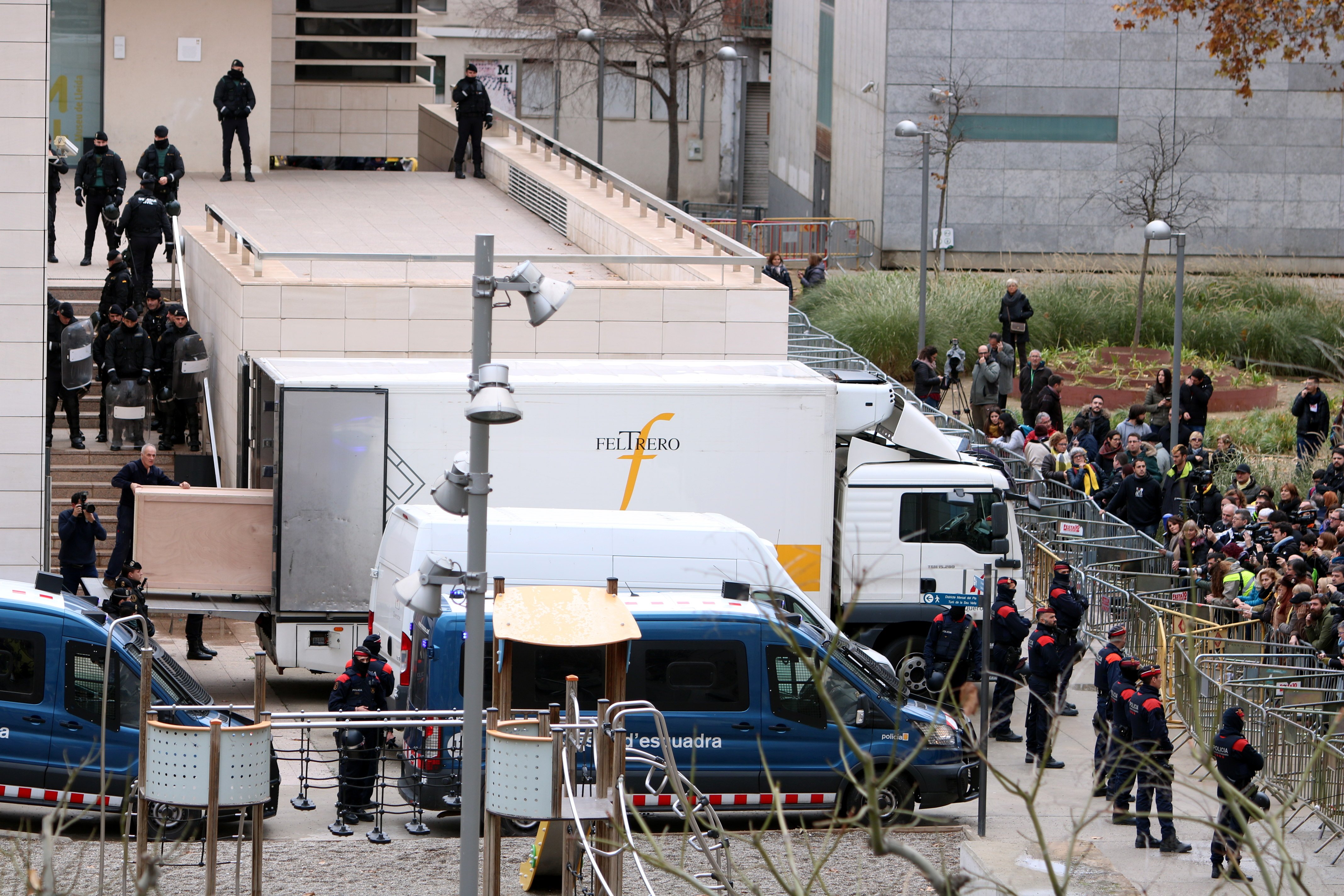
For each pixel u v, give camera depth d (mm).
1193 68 183500
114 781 55688
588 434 73875
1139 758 47750
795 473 75312
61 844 55375
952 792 60625
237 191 139375
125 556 77750
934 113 182375
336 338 89188
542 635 48156
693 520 68062
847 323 136875
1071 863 34938
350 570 72875
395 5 161750
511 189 143750
